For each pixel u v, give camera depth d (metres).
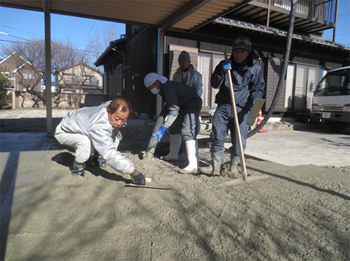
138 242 1.59
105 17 5.49
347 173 3.24
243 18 9.59
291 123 8.91
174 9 5.02
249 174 2.99
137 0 4.54
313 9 10.51
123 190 2.38
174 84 3.12
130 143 5.02
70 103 18.44
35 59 21.11
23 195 2.21
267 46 8.53
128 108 2.32
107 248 1.52
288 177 2.90
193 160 3.17
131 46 10.02
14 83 26.94
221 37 7.56
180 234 1.69
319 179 2.88
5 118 9.23
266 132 7.77
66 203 2.09
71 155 3.55
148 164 3.28
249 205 2.12
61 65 22.44
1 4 4.57
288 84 9.24
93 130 2.31
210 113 6.95
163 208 2.03
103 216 1.89
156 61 7.25
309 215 1.98
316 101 8.57
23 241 1.56
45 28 4.87
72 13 5.14
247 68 2.68
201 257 1.47
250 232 1.73
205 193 2.34
